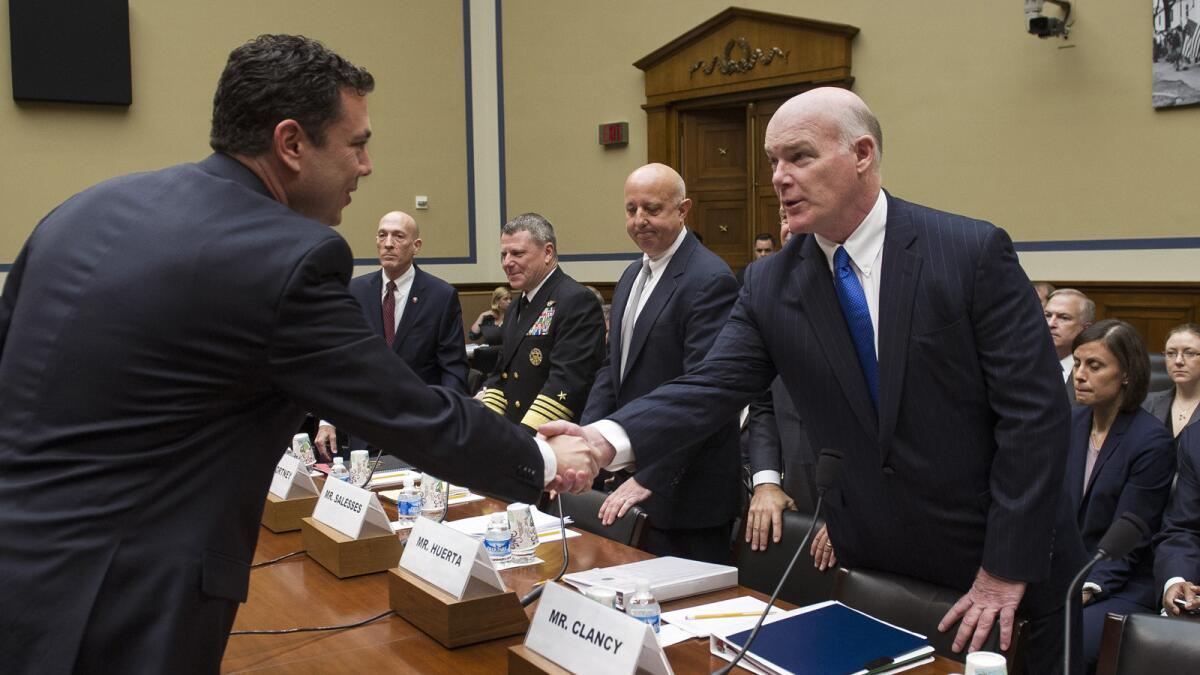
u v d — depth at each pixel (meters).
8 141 7.62
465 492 2.89
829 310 1.92
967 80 6.62
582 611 1.48
